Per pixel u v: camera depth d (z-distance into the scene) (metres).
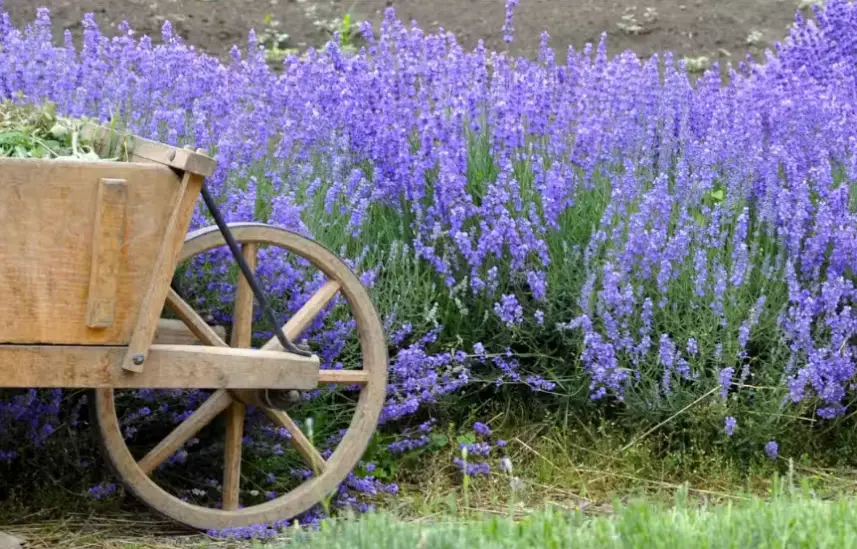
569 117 9.54
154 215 6.30
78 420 7.68
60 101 8.73
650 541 5.41
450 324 8.66
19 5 15.07
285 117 9.27
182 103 9.19
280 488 7.79
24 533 7.00
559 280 8.73
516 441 8.48
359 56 9.38
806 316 8.11
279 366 6.90
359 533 5.62
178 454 7.46
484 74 9.84
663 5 16.75
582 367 8.46
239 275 7.15
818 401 8.47
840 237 8.48
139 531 7.13
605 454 8.29
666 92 9.57
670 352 8.09
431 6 16.55
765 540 5.45
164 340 7.11
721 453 8.33
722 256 8.63
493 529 5.64
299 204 8.58
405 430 8.35
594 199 9.12
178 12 15.66
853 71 10.84
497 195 8.59
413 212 9.02
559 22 16.23
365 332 7.49
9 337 6.20
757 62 15.38
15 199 6.09
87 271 6.23
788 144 9.46
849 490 8.03
